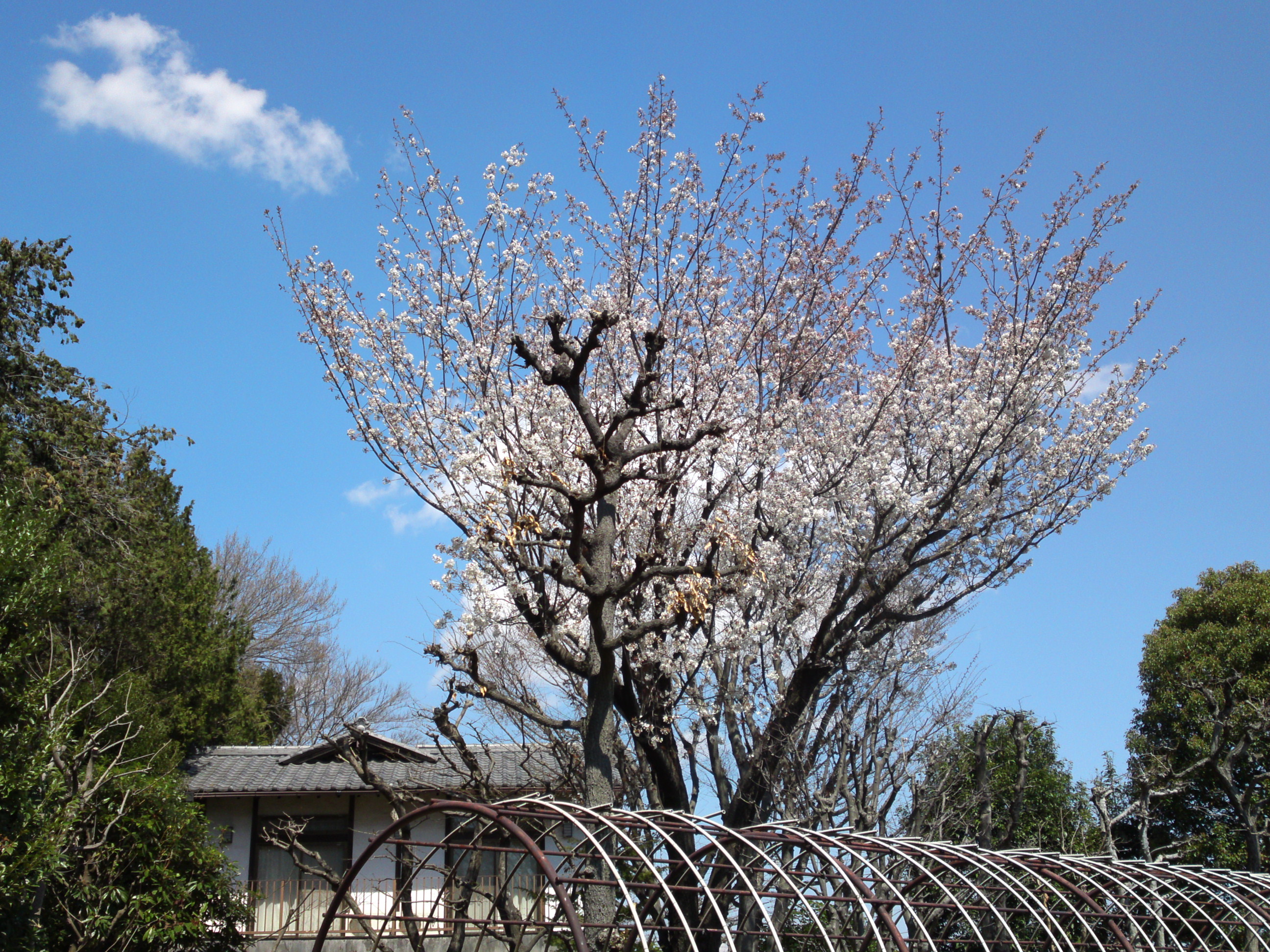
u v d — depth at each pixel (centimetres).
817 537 1070
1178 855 1084
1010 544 1067
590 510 1026
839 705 1077
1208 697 1241
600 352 1077
